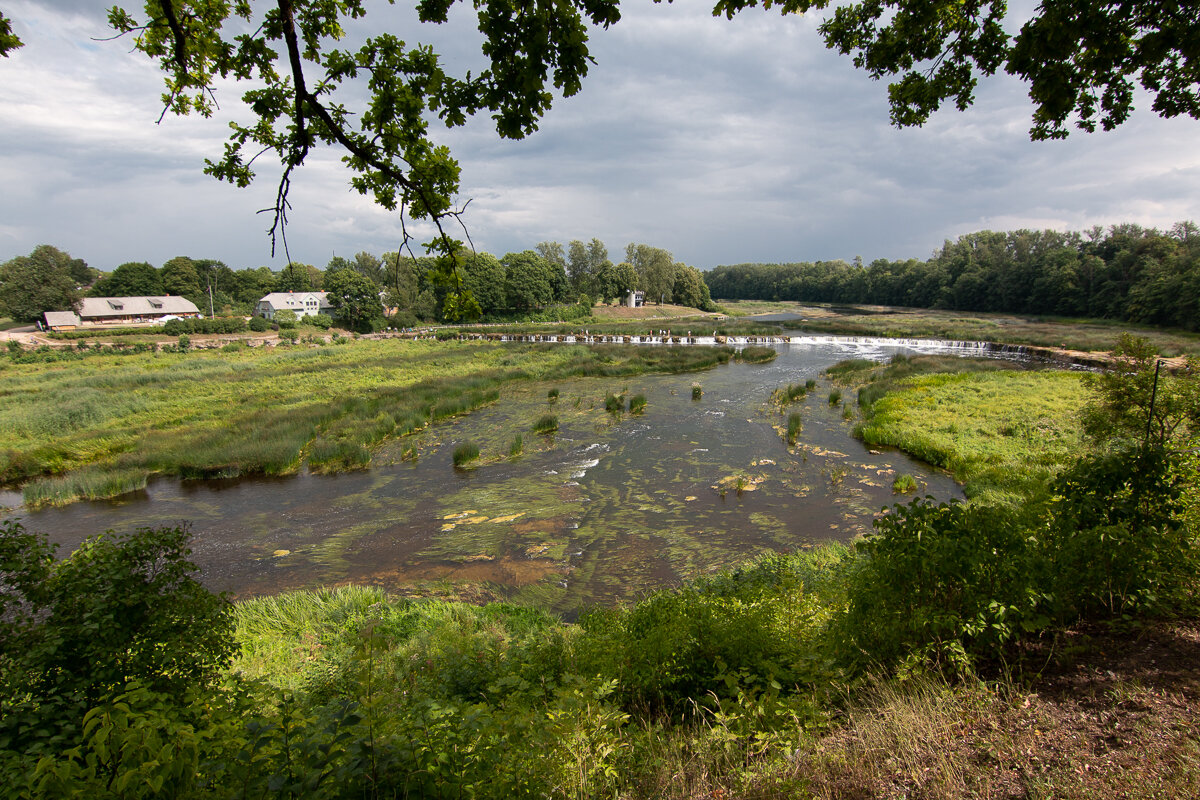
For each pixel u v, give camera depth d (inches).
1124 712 133.4
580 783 127.7
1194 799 103.4
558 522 550.0
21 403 1136.8
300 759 115.1
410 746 127.9
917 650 163.6
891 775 125.2
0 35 143.7
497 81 163.0
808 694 169.0
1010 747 127.5
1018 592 167.8
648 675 199.2
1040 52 187.0
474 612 377.4
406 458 775.7
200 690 172.2
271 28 173.5
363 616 368.2
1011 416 834.2
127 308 3038.9
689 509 569.0
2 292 2714.1
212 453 758.5
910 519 186.2
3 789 116.6
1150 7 171.6
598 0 150.9
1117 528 183.9
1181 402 369.4
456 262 195.2
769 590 304.5
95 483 665.6
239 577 465.1
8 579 172.9
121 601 173.8
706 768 137.8
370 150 177.8
